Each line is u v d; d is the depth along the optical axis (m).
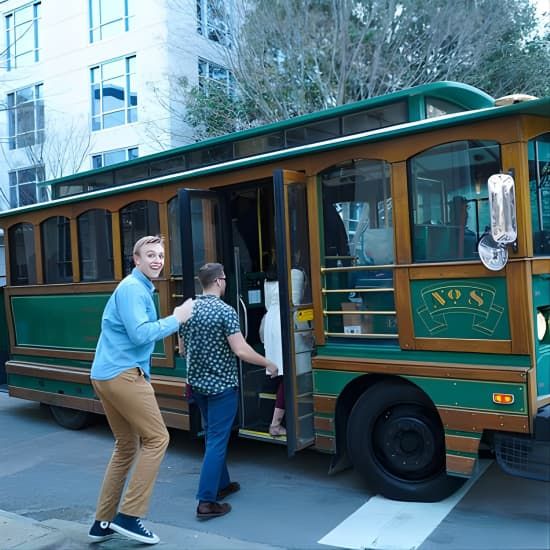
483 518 4.31
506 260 3.99
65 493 5.45
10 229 8.44
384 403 4.70
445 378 4.31
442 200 4.40
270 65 13.63
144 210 6.62
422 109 4.94
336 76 12.76
